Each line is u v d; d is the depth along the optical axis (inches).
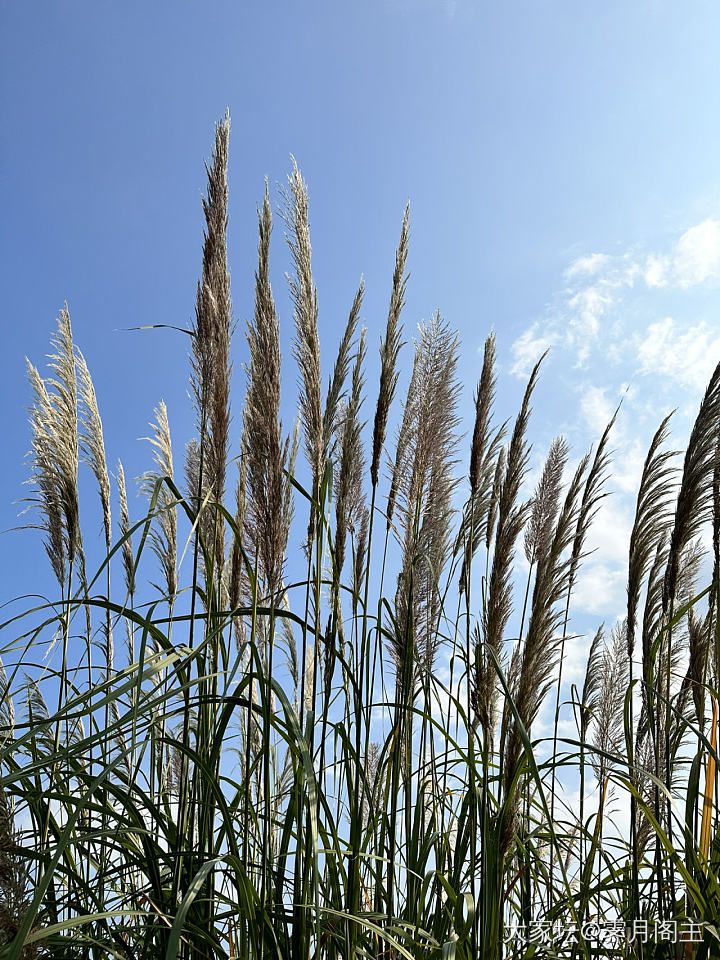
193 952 41.9
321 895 46.5
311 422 52.6
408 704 52.7
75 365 65.4
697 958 44.2
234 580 60.9
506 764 44.7
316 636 45.1
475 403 68.4
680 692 58.6
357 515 60.1
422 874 50.3
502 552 54.9
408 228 60.8
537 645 44.5
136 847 43.2
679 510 54.0
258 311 46.6
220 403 50.9
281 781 57.8
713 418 53.1
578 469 68.7
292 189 52.9
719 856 48.6
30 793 43.6
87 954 43.9
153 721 41.9
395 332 59.9
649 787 54.2
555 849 59.9
